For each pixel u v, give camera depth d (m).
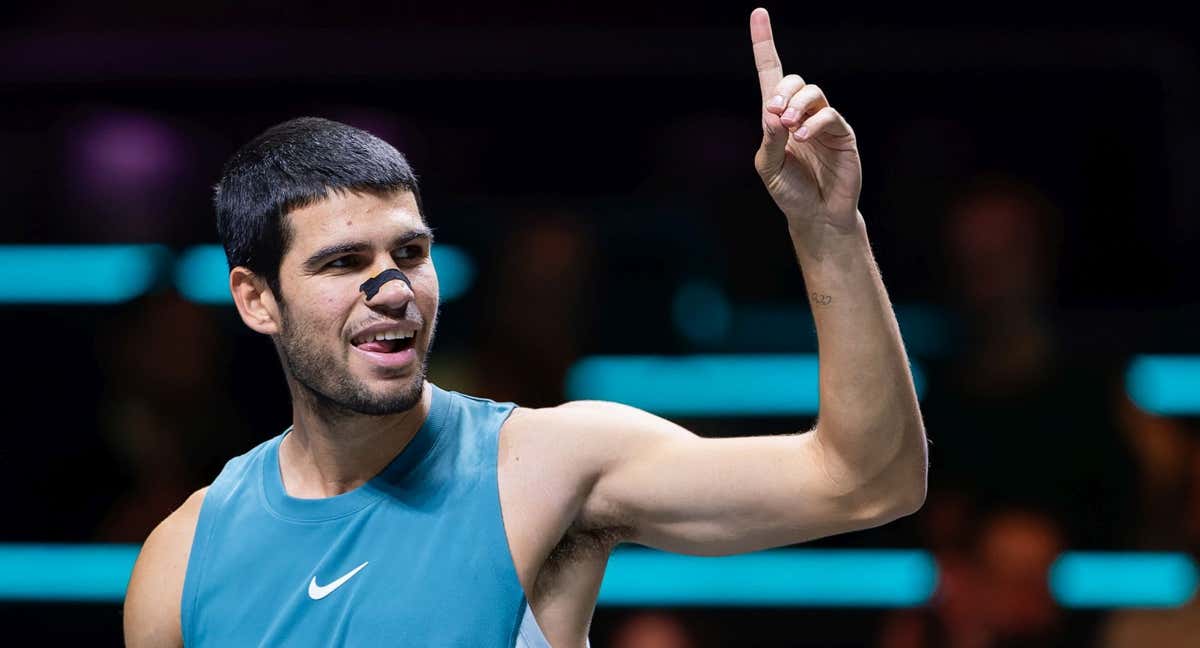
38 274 20.02
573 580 7.59
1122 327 19.00
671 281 20.02
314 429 7.55
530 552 7.36
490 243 19.97
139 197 20.30
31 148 20.27
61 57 20.14
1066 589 17.92
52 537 19.44
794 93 6.47
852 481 6.84
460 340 19.66
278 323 7.49
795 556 19.09
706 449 7.33
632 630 18.38
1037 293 18.94
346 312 7.20
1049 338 18.67
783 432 19.72
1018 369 18.53
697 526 7.30
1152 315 19.23
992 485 18.08
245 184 7.49
